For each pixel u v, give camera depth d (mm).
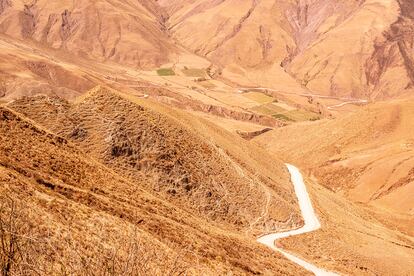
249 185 77250
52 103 64875
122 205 42281
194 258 36062
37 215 23875
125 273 11578
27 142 42844
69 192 36125
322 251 70312
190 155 71562
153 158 65500
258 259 50625
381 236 92750
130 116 67875
